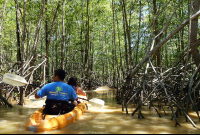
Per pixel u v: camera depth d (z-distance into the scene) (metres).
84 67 13.62
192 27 4.71
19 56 9.55
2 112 4.93
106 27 17.08
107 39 20.16
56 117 3.41
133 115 4.65
